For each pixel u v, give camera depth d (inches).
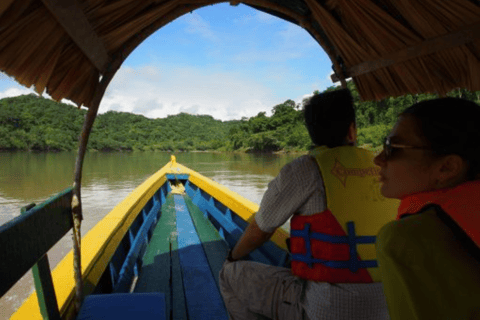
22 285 361.4
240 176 1931.6
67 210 63.4
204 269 125.6
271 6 74.6
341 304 46.2
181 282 114.3
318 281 48.1
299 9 78.4
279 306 55.9
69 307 64.4
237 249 59.4
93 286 77.4
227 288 62.6
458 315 20.0
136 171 2807.6
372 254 46.9
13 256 41.8
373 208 48.0
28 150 6461.6
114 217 118.6
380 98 87.3
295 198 48.9
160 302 66.3
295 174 48.9
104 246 93.7
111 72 60.5
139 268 127.8
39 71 49.9
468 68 67.2
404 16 66.6
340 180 48.0
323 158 49.4
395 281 21.4
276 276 57.7
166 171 276.2
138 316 61.1
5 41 43.2
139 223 160.6
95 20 50.1
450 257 20.5
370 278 46.5
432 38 66.4
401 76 79.3
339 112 51.3
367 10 69.5
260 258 117.1
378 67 79.4
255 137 4997.5
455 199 22.5
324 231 47.6
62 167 3238.2
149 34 60.4
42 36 45.9
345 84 90.9
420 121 24.5
